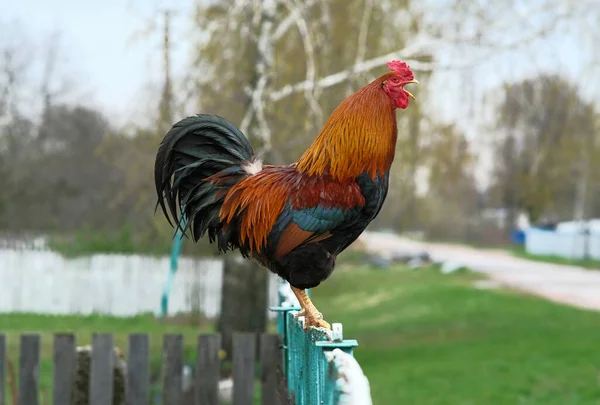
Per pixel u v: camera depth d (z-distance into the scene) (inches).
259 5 492.1
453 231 2687.0
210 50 490.3
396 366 593.0
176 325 807.1
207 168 223.6
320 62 505.4
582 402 445.7
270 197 213.5
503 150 557.0
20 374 261.3
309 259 207.8
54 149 1202.6
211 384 271.1
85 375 266.4
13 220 1168.8
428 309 981.8
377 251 2066.9
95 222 1084.5
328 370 111.9
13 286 941.2
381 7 510.9
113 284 909.2
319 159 211.9
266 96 493.7
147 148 515.2
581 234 2017.7
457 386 502.9
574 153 534.0
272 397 281.0
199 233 225.1
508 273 1561.3
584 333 703.7
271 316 721.0
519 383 502.6
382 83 214.7
